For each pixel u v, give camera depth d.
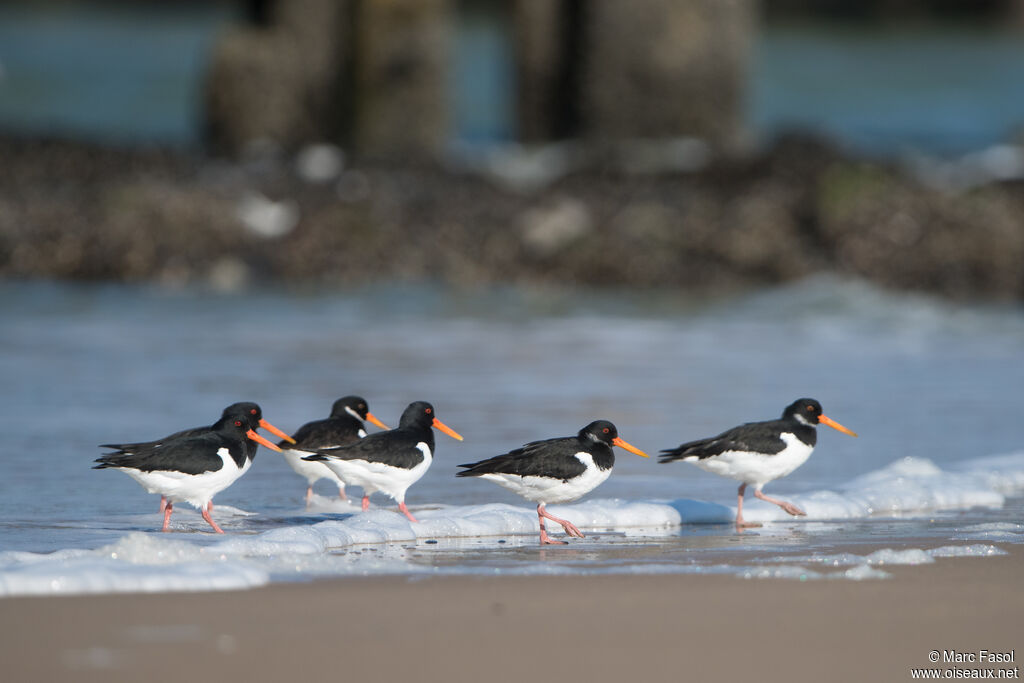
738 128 30.47
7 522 9.88
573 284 25.17
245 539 9.08
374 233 26.11
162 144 31.28
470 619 6.99
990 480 11.81
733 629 6.82
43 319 20.78
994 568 8.28
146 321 20.75
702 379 16.45
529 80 31.41
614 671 6.14
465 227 26.38
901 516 10.61
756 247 25.44
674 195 27.06
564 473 9.70
